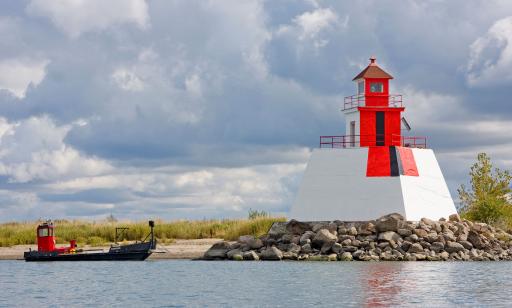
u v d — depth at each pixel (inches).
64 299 1733.5
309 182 2546.8
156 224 3120.1
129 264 2405.3
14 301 1713.8
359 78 2610.7
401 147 2541.8
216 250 2534.5
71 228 3154.5
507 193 2874.0
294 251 2421.3
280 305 1615.4
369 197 2479.1
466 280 1921.8
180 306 1624.0
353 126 2625.5
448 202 2588.6
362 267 2182.6
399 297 1685.5
